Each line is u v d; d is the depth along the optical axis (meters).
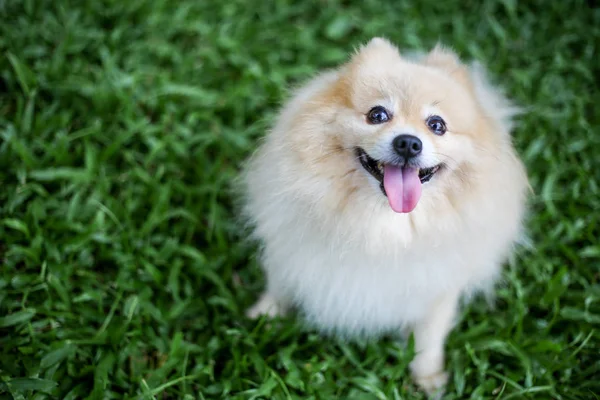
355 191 0.68
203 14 1.04
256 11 1.07
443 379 0.78
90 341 0.75
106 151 0.87
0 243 0.82
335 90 0.69
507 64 1.04
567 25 1.07
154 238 0.85
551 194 0.90
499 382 0.78
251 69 0.97
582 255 0.85
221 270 0.84
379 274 0.70
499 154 0.69
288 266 0.73
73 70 0.94
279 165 0.69
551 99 0.99
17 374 0.73
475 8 1.11
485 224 0.69
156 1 1.03
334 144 0.68
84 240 0.81
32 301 0.79
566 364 0.77
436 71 0.70
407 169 0.66
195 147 0.94
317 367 0.77
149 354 0.79
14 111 0.91
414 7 1.09
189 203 0.87
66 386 0.74
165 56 0.99
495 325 0.82
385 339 0.82
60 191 0.86
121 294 0.80
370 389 0.76
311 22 1.09
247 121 0.96
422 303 0.73
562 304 0.83
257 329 0.78
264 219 0.72
